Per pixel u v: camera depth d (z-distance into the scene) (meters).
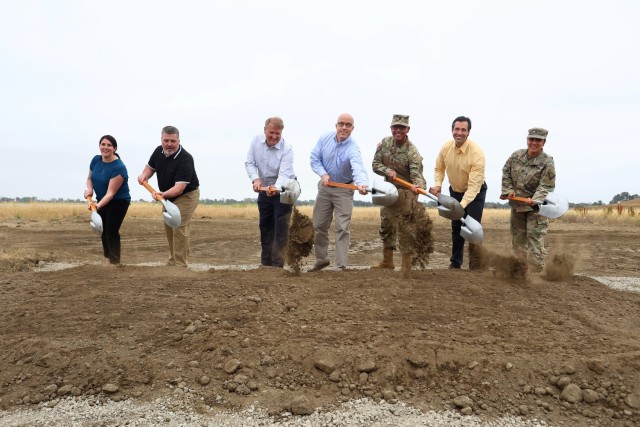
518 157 6.61
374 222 25.78
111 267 6.25
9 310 4.57
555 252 6.30
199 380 3.43
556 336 4.03
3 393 3.38
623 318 4.74
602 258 11.59
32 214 26.20
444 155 6.73
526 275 5.67
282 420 3.07
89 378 3.48
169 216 6.10
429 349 3.69
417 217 5.60
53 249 12.59
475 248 6.46
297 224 5.61
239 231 19.86
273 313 4.38
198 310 4.42
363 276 5.58
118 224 7.05
